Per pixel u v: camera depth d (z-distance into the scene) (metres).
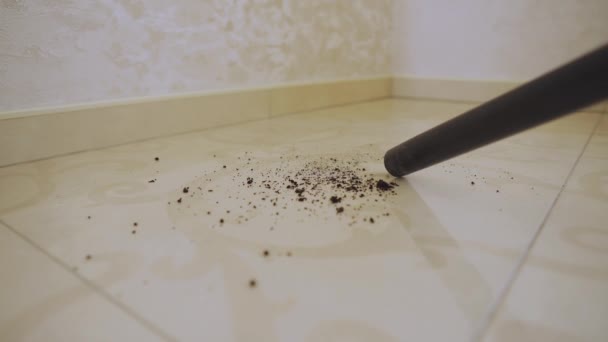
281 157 0.75
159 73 0.87
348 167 0.68
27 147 0.69
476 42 1.47
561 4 1.29
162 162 0.71
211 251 0.40
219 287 0.34
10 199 0.53
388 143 0.86
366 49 1.51
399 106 1.43
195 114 0.96
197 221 0.47
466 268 0.37
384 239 0.42
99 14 0.74
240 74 1.05
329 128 1.02
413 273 0.36
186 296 0.33
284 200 0.53
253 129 1.00
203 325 0.30
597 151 0.78
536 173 0.65
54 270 0.37
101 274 0.36
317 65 1.30
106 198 0.54
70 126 0.74
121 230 0.45
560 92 0.33
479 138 0.44
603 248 0.40
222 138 0.90
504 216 0.48
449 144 0.48
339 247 0.41
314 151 0.79
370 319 0.30
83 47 0.73
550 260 0.38
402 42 1.64
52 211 0.50
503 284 0.34
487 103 0.42
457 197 0.54
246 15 1.02
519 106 0.37
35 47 0.67
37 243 0.42
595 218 0.48
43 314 0.31
